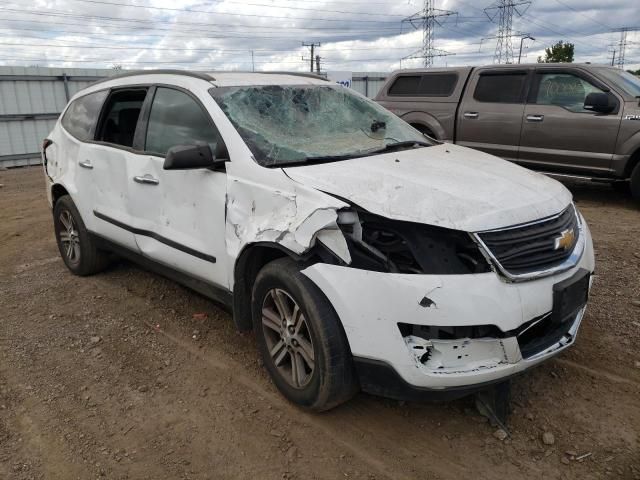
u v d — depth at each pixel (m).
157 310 4.65
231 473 2.78
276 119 3.80
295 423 3.13
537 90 8.30
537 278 2.83
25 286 5.34
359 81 25.11
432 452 2.88
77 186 5.07
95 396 3.45
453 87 9.17
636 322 4.14
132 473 2.78
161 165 3.98
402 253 2.85
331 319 2.85
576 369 3.56
